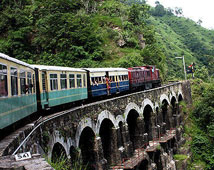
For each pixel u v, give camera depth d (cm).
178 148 4072
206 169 4053
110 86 2945
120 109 2605
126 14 7112
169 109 4284
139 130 3042
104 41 6103
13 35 5172
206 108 4697
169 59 9275
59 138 1477
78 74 2378
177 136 4222
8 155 834
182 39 12669
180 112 4875
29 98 1531
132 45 6244
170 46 10556
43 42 5331
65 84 2116
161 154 3306
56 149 1523
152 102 3525
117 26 6638
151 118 3531
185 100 5278
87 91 2586
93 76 2659
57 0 5959
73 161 1681
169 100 4341
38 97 1783
